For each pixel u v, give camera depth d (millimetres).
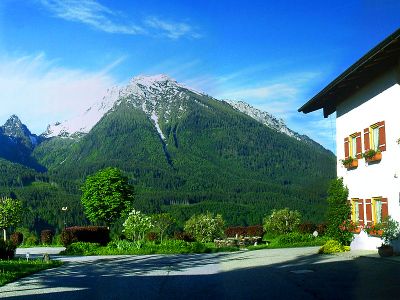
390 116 21734
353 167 25766
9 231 58562
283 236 35844
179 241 33812
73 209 120562
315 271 17266
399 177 20969
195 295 13328
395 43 18484
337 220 26375
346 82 24062
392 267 17328
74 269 21125
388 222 21328
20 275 18453
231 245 37312
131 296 13398
